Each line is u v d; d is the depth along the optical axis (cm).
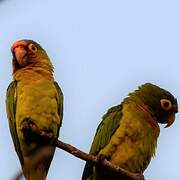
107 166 1015
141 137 1196
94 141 1215
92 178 1168
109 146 1177
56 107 1166
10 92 1190
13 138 1168
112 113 1219
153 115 1257
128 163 1177
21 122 1133
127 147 1177
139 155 1191
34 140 1073
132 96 1268
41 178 1120
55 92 1176
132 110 1222
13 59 1271
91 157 972
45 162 1104
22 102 1145
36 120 1136
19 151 1153
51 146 938
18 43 1276
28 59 1254
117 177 1123
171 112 1285
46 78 1207
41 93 1154
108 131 1192
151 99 1263
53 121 1151
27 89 1153
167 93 1291
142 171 1220
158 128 1259
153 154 1240
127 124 1190
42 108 1143
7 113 1192
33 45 1274
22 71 1219
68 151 922
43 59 1266
